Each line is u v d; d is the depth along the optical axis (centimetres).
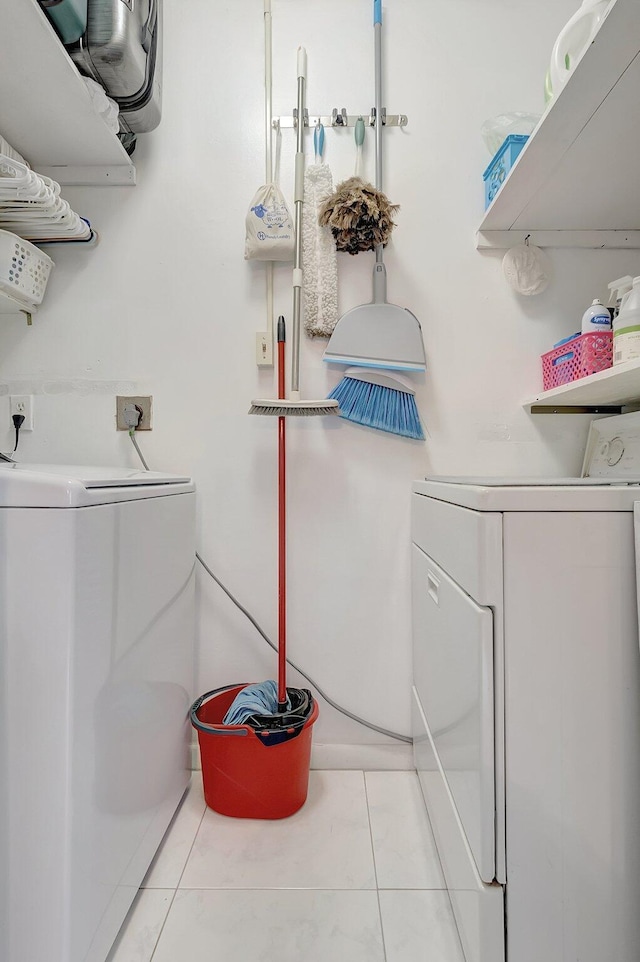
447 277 134
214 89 134
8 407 133
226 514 134
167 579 105
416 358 129
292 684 135
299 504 134
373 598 134
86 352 134
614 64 79
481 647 69
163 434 134
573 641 69
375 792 124
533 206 120
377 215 119
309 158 133
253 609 135
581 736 69
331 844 107
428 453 134
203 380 134
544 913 69
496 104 134
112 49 102
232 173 134
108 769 78
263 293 134
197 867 100
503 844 69
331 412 121
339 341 128
